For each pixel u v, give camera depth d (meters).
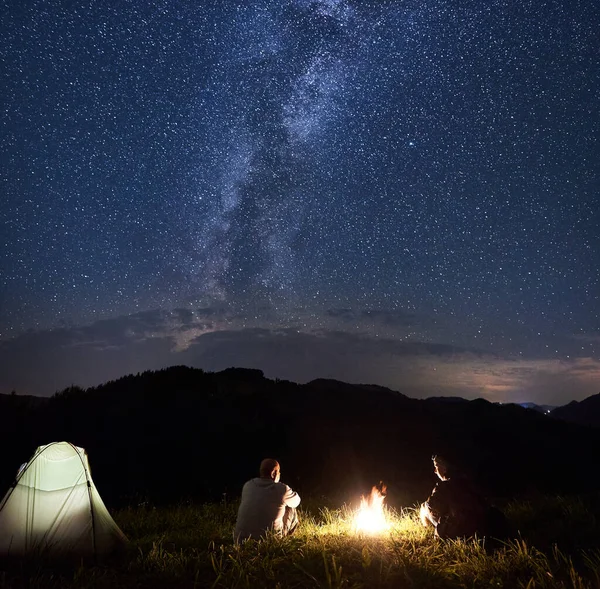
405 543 5.59
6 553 5.15
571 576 4.26
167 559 5.11
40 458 5.57
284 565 4.82
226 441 17.06
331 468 16.34
